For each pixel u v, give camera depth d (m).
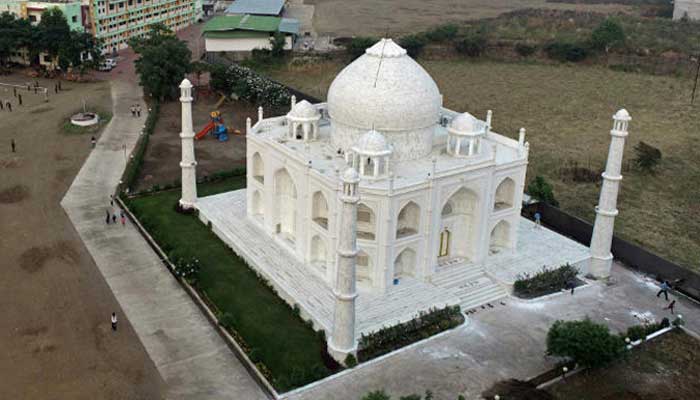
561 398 52.25
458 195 67.00
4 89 133.50
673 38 173.88
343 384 53.12
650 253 70.88
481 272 67.88
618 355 55.06
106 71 150.75
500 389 52.78
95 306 62.34
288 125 72.75
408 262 65.44
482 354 57.31
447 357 56.75
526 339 59.53
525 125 121.12
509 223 70.62
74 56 138.88
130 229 77.75
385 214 60.00
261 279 67.44
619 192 91.94
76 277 67.00
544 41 172.75
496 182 67.06
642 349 58.59
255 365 54.69
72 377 52.81
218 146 106.31
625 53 164.12
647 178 97.06
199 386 52.62
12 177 90.69
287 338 58.59
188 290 65.88
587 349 53.44
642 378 54.94
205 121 118.44
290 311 62.56
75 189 87.94
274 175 70.25
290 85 142.50
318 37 185.75
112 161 98.00
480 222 67.06
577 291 67.56
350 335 55.00
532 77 154.25
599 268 70.12
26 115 118.00
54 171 93.50
